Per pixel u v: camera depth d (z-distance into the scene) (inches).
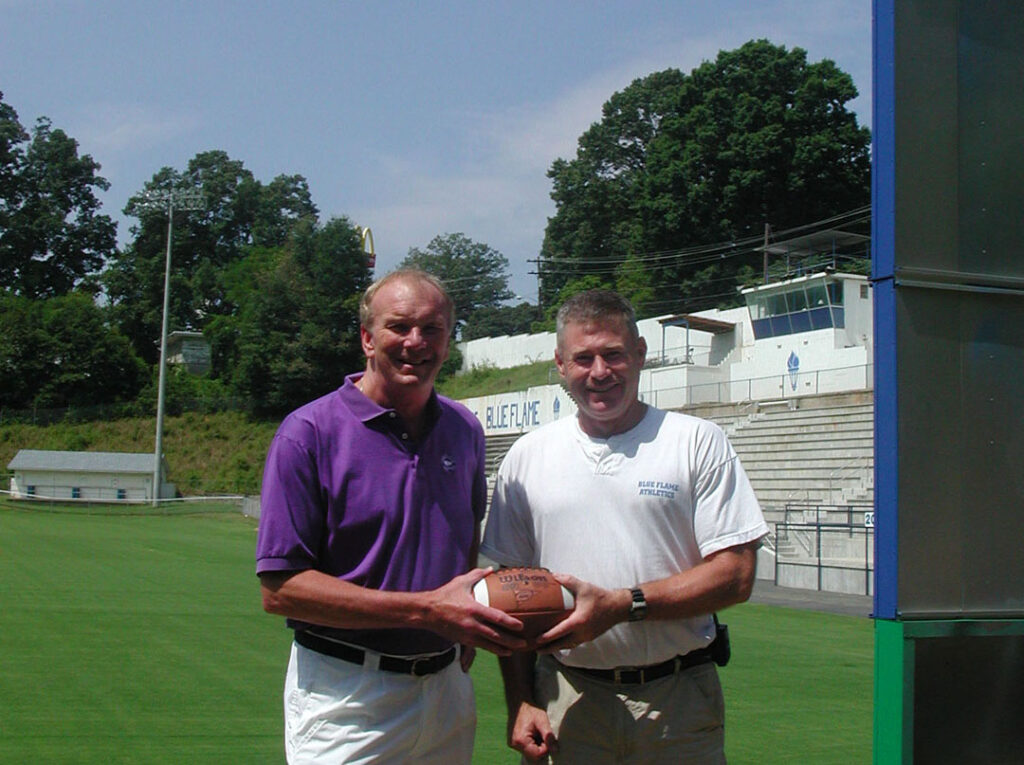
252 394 2637.8
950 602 148.5
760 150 2605.8
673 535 149.3
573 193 3358.8
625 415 154.2
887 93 152.7
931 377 150.5
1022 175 157.6
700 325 1955.0
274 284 2667.3
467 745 149.8
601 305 149.7
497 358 2837.1
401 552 139.3
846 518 1050.7
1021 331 154.6
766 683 384.8
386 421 140.9
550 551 152.6
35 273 3555.6
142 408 2659.9
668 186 2760.8
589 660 151.1
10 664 390.3
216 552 1040.8
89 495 2100.1
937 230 152.6
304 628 141.8
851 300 1704.0
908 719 146.6
